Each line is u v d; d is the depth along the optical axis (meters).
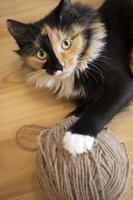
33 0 0.67
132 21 0.49
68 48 0.43
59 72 0.44
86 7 0.46
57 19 0.43
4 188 0.46
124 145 0.45
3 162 0.48
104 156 0.39
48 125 0.50
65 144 0.40
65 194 0.38
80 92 0.49
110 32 0.47
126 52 0.48
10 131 0.51
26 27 0.43
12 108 0.53
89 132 0.42
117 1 0.50
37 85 0.52
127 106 0.48
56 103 0.52
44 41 0.43
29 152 0.49
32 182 0.46
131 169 0.43
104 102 0.45
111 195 0.39
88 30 0.44
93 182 0.37
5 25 0.63
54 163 0.39
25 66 0.51
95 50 0.45
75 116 0.46
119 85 0.45
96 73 0.46
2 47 0.60
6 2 0.68
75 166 0.38
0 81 0.56
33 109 0.52
